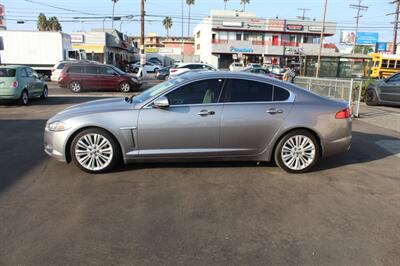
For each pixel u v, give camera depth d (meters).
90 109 5.74
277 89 5.92
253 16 71.94
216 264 3.39
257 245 3.74
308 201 4.88
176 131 5.63
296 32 69.62
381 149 7.83
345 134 6.05
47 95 17.56
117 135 5.59
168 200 4.80
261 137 5.81
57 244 3.68
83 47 50.75
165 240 3.79
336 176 5.92
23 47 29.55
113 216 4.32
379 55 35.56
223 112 5.68
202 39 79.12
